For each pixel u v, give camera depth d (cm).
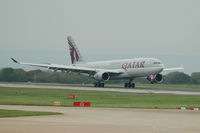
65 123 8425
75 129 7675
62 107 11881
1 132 7169
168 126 8231
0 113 9844
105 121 8838
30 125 8056
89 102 13175
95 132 7381
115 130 7638
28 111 10400
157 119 9300
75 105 12450
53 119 8988
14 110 10619
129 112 10706
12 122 8425
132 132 7450
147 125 8344
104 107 12062
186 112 10925
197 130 7744
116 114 10188
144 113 10512
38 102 13400
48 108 11469
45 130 7488
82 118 9269
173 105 13138
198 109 11881
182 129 7856
